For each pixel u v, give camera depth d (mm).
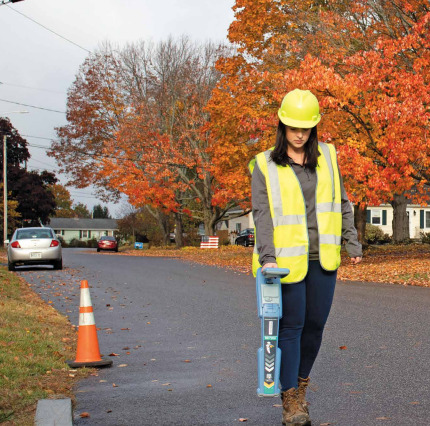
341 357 7781
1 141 66625
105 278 21109
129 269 25984
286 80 21078
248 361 7848
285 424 4727
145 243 77938
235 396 6070
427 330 9562
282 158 4738
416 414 5277
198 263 31578
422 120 18578
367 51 21703
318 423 5074
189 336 9891
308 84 20328
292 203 4688
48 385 6441
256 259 4766
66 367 7434
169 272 24297
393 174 20125
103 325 11219
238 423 5141
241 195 32812
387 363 7359
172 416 5426
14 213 55250
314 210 4742
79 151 52875
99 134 51188
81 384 6742
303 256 4641
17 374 6773
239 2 28781
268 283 4535
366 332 9539
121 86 49938
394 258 27547
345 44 23016
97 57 50062
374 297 14094
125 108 49844
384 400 5750
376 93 20578
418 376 6656
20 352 7879
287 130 4723
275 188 4707
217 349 8727
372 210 63375
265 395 4527
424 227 62438
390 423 5035
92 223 129000
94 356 7711
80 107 50406
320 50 23125
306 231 4668
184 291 16781
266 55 27516
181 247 55562
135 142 47562
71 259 36094
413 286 16812
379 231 58469
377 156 22688
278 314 4500
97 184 53875
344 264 24922
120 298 15258
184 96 46281
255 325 10844
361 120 21484
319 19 23406
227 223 82875
